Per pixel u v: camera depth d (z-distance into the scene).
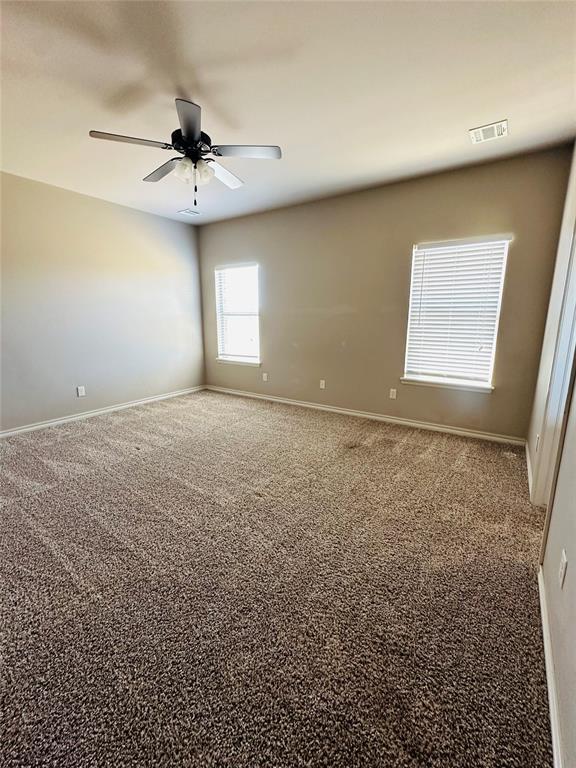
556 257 2.98
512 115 2.42
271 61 1.88
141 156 3.05
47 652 1.38
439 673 1.29
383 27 1.64
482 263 3.40
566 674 1.06
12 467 2.98
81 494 2.55
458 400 3.71
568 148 2.89
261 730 1.12
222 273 5.49
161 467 2.98
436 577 1.76
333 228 4.22
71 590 1.68
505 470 2.90
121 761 1.05
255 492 2.58
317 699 1.21
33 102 2.23
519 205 3.14
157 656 1.36
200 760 1.05
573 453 1.31
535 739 1.09
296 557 1.90
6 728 1.13
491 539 2.05
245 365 5.47
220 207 4.59
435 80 2.04
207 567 1.83
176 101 1.84
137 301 4.85
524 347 3.30
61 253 3.99
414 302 3.84
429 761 1.04
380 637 1.44
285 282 4.77
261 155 2.32
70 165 3.25
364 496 2.52
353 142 2.80
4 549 1.97
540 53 1.82
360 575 1.77
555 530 1.52
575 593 1.08
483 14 1.57
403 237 3.77
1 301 3.58
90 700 1.21
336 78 2.02
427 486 2.65
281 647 1.39
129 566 1.84
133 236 4.70
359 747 1.08
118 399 4.77
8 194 3.52
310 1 1.49
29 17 1.56
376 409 4.28
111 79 2.01
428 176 3.52
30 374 3.87
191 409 4.78
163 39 1.71
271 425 4.09
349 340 4.35
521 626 1.48
